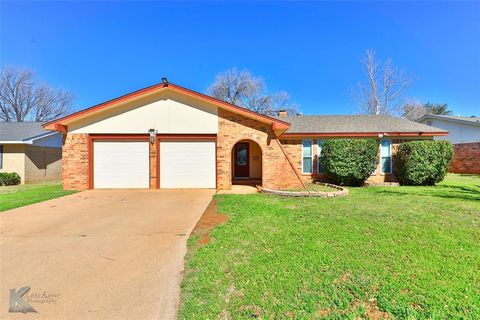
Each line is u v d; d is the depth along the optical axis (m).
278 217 6.11
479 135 17.78
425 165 11.87
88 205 8.05
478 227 5.15
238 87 34.41
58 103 33.22
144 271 3.68
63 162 11.16
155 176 11.34
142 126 11.34
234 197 9.04
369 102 30.55
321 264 3.58
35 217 6.63
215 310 2.69
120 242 4.86
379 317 2.49
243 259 3.86
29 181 15.23
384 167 13.62
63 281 3.42
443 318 2.42
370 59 29.81
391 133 13.30
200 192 10.45
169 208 7.61
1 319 2.64
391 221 5.60
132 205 8.03
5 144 14.84
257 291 2.98
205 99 11.07
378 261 3.64
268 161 11.44
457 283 3.03
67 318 2.66
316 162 13.80
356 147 11.84
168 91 11.39
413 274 3.26
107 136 11.29
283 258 3.81
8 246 4.66
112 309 2.80
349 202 7.82
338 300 2.77
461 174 17.22
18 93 30.88
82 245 4.71
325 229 5.09
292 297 2.85
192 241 4.81
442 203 7.53
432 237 4.57
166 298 3.00
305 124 15.21
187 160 11.45
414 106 33.69
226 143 11.41
